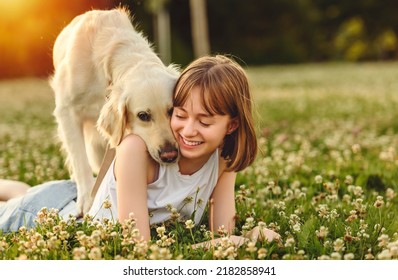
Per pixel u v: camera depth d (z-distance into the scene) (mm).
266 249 4176
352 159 8500
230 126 4617
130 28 6422
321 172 7379
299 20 59969
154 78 5035
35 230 4574
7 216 5316
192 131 4344
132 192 4430
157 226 4746
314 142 10594
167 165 4633
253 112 4742
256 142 4742
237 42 58406
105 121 5098
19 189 6059
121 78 5496
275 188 6062
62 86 6395
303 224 5027
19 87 30156
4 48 38375
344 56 69500
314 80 30219
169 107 4906
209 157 4738
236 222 5145
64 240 4273
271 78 33188
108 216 4773
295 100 19812
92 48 6215
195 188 4691
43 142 11008
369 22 67562
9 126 14039
